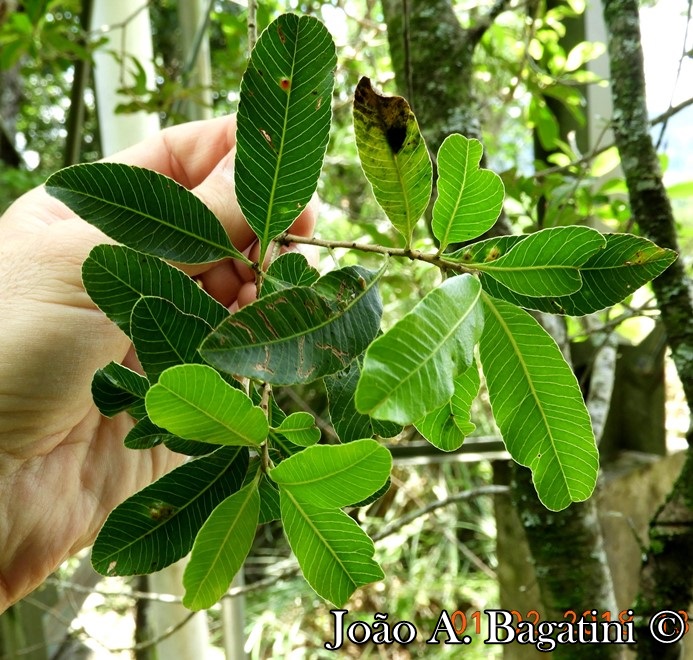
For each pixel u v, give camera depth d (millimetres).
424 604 1188
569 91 599
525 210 553
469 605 1209
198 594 190
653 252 201
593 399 563
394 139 196
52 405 319
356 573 197
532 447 206
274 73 210
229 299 408
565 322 488
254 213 218
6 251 314
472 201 201
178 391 171
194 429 178
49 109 1612
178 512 210
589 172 572
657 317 495
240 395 176
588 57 613
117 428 403
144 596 629
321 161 217
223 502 189
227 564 192
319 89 212
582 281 203
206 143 382
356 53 715
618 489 718
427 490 1335
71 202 208
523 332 201
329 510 192
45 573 377
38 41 696
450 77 444
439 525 1291
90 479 393
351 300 187
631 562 736
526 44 597
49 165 1610
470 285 181
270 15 646
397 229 205
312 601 1229
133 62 658
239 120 211
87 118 1359
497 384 204
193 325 204
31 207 346
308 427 203
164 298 207
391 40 478
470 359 171
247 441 184
